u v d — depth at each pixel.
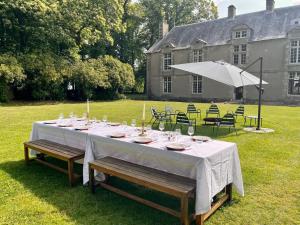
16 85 22.05
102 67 27.64
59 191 4.16
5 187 4.25
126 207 3.70
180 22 37.72
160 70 32.59
